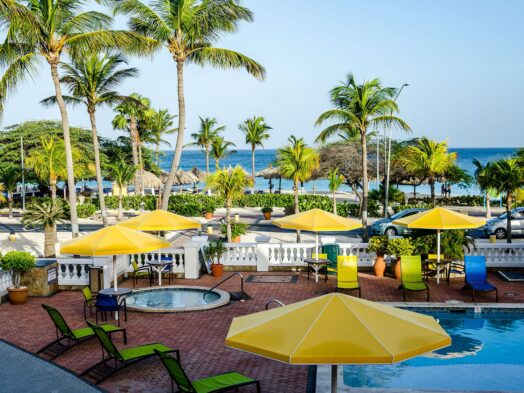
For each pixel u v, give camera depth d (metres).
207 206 45.91
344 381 11.33
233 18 26.12
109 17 23.59
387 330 7.19
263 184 115.31
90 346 13.05
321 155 49.91
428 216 18.94
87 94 30.97
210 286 19.55
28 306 16.94
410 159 38.50
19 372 11.41
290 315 7.58
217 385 9.35
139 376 11.07
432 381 11.30
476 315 16.16
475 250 21.64
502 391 9.75
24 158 61.31
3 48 22.12
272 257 22.25
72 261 19.09
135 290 18.73
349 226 19.56
